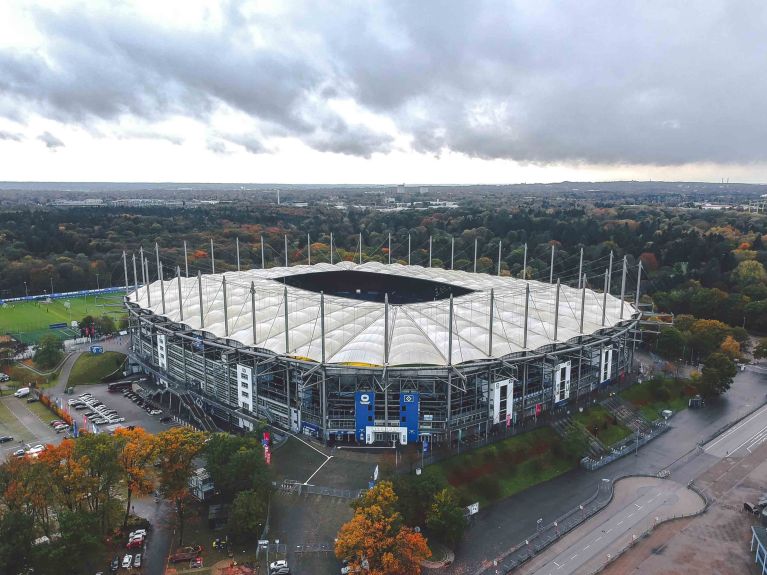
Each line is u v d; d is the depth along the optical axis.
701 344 184.88
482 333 137.25
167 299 172.00
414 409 121.31
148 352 176.75
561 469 118.50
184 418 143.38
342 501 101.06
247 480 98.12
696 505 105.88
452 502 94.31
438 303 158.50
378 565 80.44
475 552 91.12
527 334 137.88
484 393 127.12
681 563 89.12
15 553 78.69
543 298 170.00
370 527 81.94
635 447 128.00
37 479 85.69
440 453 116.38
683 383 160.75
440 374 121.12
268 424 130.62
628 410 145.25
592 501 106.81
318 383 121.69
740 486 112.62
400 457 115.56
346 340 133.38
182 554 88.56
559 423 132.62
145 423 139.88
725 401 156.00
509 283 196.12
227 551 89.94
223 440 104.06
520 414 133.38
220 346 138.25
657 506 105.44
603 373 153.88
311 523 95.56
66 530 81.56
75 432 133.12
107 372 174.75
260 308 154.62
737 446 130.00
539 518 100.94
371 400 121.38
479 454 116.50
